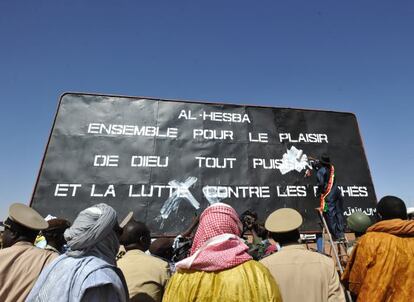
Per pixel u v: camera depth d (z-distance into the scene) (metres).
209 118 7.55
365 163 7.95
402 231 2.51
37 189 6.18
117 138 6.92
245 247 1.68
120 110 7.19
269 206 7.02
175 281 1.67
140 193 6.55
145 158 6.88
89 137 6.81
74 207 6.19
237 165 7.23
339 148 7.96
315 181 7.47
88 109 7.05
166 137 7.16
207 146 7.25
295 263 2.42
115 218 1.91
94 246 1.81
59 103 6.97
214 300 1.47
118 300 1.67
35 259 2.24
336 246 5.82
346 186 7.59
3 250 2.25
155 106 7.38
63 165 6.46
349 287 2.64
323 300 2.30
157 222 6.40
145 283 2.44
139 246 2.82
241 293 1.47
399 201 2.70
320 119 8.16
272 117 7.91
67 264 1.69
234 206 6.85
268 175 7.29
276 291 1.53
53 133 6.68
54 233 2.68
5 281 2.07
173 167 6.92
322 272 2.39
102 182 6.49
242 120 7.70
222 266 1.55
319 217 7.12
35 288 1.66
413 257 2.38
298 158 7.61
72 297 1.54
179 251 4.17
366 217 3.85
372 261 2.47
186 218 6.52
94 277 1.60
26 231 2.45
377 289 2.36
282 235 2.61
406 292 2.30
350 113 8.41
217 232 1.71
